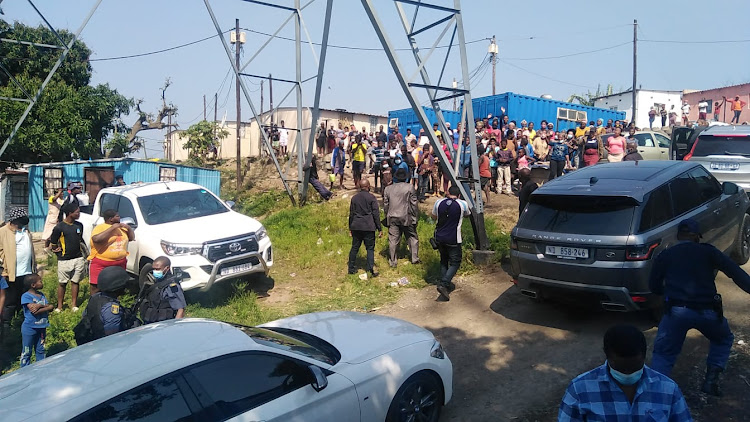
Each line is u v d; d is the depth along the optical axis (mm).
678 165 6836
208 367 3316
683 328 4180
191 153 27578
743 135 10570
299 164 14594
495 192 15102
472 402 4953
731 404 4445
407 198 9344
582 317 6719
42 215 19125
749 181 10031
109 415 2879
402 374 4156
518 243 6410
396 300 8078
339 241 11188
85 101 23781
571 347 5887
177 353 3377
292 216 13555
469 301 7746
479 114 22562
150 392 3057
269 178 22188
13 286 7504
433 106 10000
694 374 4973
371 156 18250
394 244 9461
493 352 5988
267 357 3596
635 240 5512
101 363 3293
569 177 6867
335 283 9070
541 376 5320
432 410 4461
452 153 10164
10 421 2729
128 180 19750
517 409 4762
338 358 4109
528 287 6352
